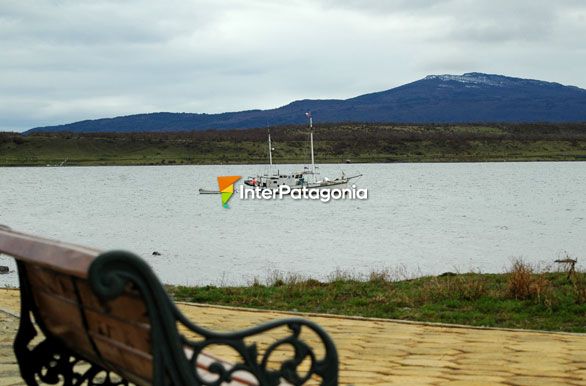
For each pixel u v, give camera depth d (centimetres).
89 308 345
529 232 5500
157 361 295
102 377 599
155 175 19000
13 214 7469
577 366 709
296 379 342
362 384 630
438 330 939
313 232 5675
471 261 3838
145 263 283
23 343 438
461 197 10231
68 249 313
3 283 2689
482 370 691
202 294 1347
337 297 1334
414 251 4338
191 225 6419
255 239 5128
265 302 1293
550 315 1100
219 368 320
